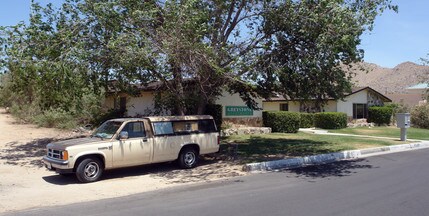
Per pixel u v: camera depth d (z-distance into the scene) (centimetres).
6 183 958
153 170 1141
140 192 858
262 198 763
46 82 1150
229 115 2177
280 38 1249
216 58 1109
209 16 1226
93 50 1109
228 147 1558
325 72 1181
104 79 1212
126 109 2267
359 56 1116
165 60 1064
